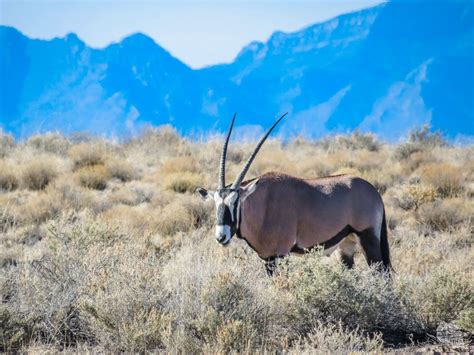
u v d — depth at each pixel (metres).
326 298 26.38
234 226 30.14
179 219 44.66
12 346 24.44
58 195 48.47
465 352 24.42
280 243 31.62
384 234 34.47
